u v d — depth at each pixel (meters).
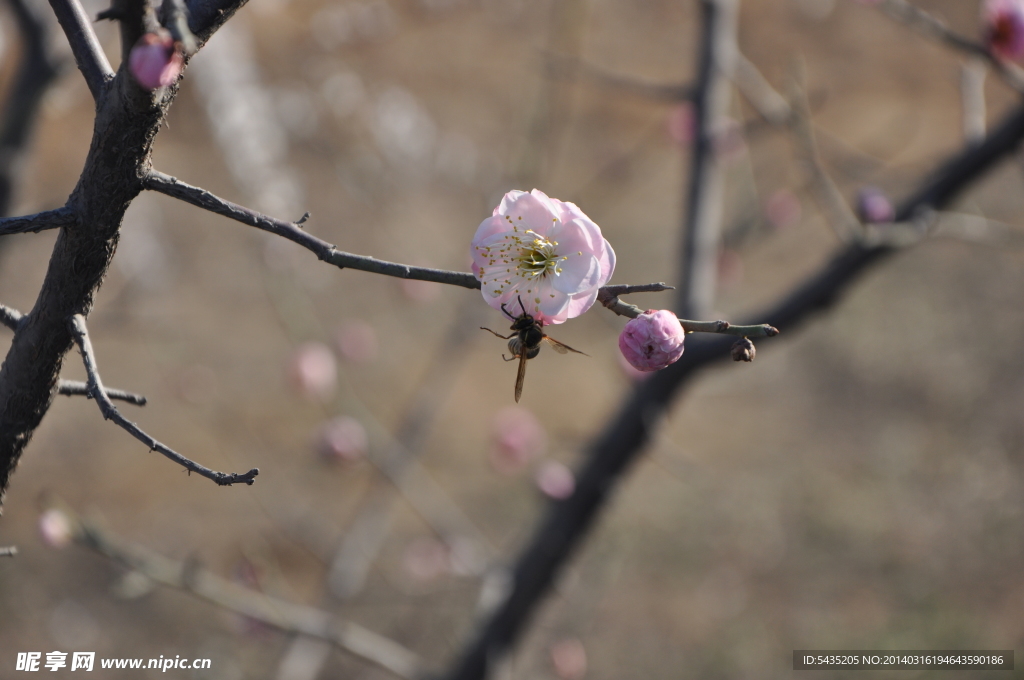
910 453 9.03
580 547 2.96
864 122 13.34
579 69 3.30
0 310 1.25
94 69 1.15
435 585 5.48
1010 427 9.13
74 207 1.16
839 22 16.02
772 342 5.13
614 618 7.04
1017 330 10.29
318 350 4.31
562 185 10.80
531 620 2.83
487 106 14.38
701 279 3.00
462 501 8.15
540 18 16.66
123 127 1.11
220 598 2.58
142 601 7.02
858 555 7.82
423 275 1.22
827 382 10.23
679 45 15.68
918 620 6.97
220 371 9.52
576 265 1.34
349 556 3.96
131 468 8.70
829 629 6.98
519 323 1.81
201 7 1.13
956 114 13.62
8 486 1.33
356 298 10.76
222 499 8.42
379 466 3.73
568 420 9.60
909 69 15.03
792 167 7.64
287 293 4.54
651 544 7.89
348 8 15.62
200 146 12.38
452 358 4.47
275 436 8.91
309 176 12.40
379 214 11.84
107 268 1.22
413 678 2.75
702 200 3.10
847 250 2.61
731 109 4.65
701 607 7.24
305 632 2.67
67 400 9.38
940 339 10.37
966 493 8.44
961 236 2.69
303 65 14.23
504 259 1.37
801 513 8.32
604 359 10.73
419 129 13.69
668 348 1.25
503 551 7.30
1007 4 2.47
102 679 6.17
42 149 10.51
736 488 8.64
